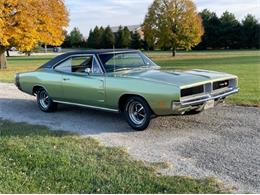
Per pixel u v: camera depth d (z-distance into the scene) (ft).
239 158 16.53
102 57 24.03
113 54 24.45
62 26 97.81
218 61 104.68
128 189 13.56
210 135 20.51
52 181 14.52
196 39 176.65
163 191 13.30
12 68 97.09
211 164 15.89
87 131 22.47
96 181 14.37
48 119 26.27
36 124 24.64
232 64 86.53
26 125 24.26
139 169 15.49
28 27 84.53
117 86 22.30
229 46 280.51
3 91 42.01
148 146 18.92
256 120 23.65
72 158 17.07
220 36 277.23
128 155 17.48
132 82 21.54
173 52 175.63
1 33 79.71
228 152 17.43
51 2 92.22
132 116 22.43
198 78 21.25
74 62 25.84
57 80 26.66
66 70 26.45
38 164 16.34
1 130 22.84
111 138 20.71
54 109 28.60
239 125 22.47
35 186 14.10
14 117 27.22
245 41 274.36
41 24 90.38
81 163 16.39
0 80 56.34
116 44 276.41
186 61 112.27
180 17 172.65
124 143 19.60
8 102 34.12
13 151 18.15
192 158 16.78
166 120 24.18
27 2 83.46
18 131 22.52
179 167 15.66
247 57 127.95
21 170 15.76
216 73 23.38
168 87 19.94
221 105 28.71
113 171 15.31
